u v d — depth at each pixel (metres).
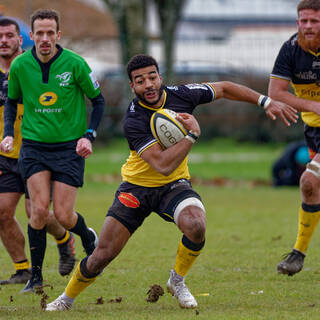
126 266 28.42
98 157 81.25
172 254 30.84
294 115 22.12
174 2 94.69
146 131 20.28
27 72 24.42
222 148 92.12
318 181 25.25
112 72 83.75
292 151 61.78
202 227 19.84
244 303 21.61
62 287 25.08
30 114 24.55
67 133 24.50
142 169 20.86
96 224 38.97
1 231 26.23
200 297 22.75
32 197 24.14
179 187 20.89
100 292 24.09
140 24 86.81
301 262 25.55
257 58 87.56
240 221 40.59
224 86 21.91
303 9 24.16
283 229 37.53
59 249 26.47
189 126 19.80
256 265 28.23
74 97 24.73
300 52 25.16
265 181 64.06
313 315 19.50
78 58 24.80
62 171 24.33
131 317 19.44
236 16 155.88
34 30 24.09
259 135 94.19
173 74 88.62
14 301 22.89
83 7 116.50
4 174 26.39
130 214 20.69
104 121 89.06
